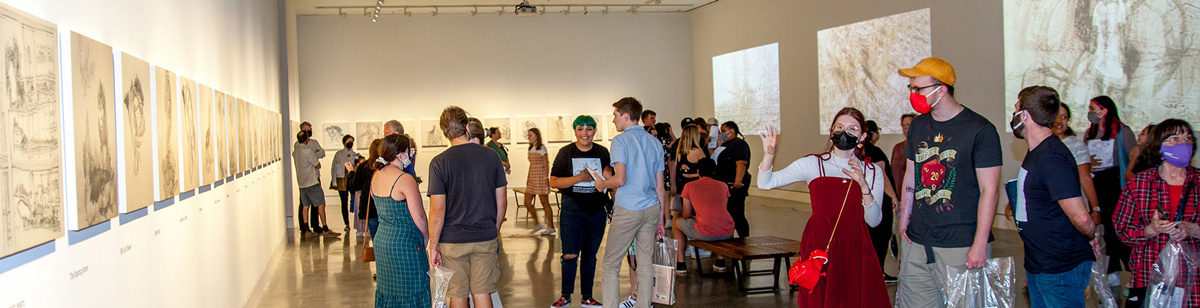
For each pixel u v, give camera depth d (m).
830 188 3.20
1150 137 3.59
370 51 14.17
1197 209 3.44
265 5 7.51
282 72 9.75
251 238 5.55
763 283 5.62
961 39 9.25
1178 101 6.78
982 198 2.78
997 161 2.75
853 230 3.15
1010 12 8.52
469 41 14.53
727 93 14.46
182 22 3.56
